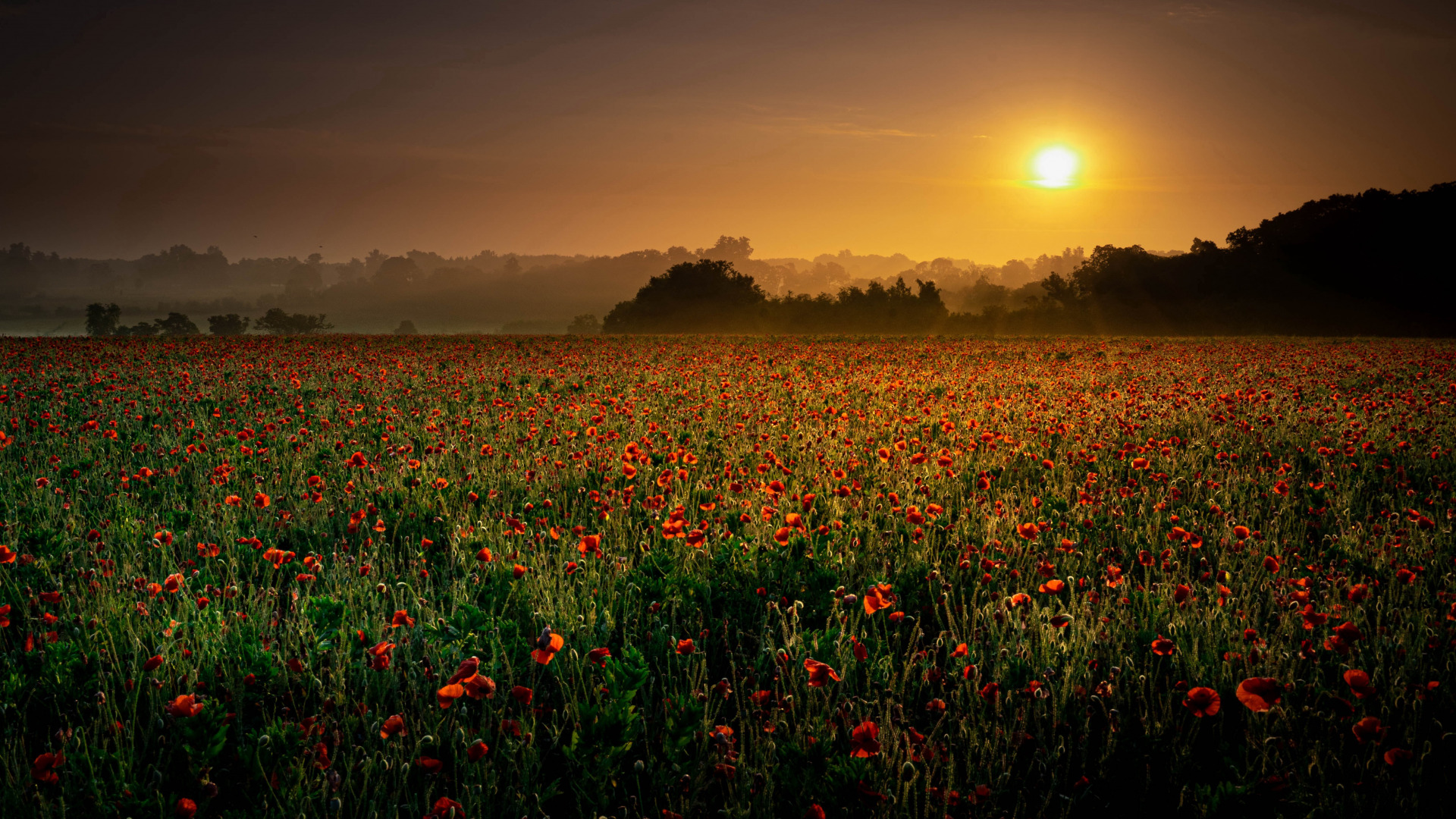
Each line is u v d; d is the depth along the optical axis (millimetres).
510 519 5422
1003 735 3316
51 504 6340
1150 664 3809
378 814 2908
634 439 9414
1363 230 67125
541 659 3010
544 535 5336
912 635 4512
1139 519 6348
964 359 24516
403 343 31000
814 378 17234
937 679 3652
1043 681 3555
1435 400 11648
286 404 12578
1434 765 3152
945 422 9508
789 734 3318
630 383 15836
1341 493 7070
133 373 16891
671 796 3025
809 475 7566
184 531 5980
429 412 11656
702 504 6914
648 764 3295
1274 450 9188
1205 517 6496
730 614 4719
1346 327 62562
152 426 9656
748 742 3379
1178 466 7988
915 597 4883
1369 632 4133
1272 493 6871
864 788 2738
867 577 5047
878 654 3959
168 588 3889
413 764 3195
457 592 4777
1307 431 10086
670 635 4293
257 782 2971
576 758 2988
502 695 3703
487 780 3057
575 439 9414
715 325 81562
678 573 4953
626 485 7121
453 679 2953
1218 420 10891
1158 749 3213
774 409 11148
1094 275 75062
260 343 28812
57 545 5312
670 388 14445
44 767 2586
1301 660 3836
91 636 3908
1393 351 28672
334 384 15156
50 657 3684
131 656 3949
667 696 3510
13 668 3715
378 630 4199
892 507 6121
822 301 77188
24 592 4660
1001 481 7902
